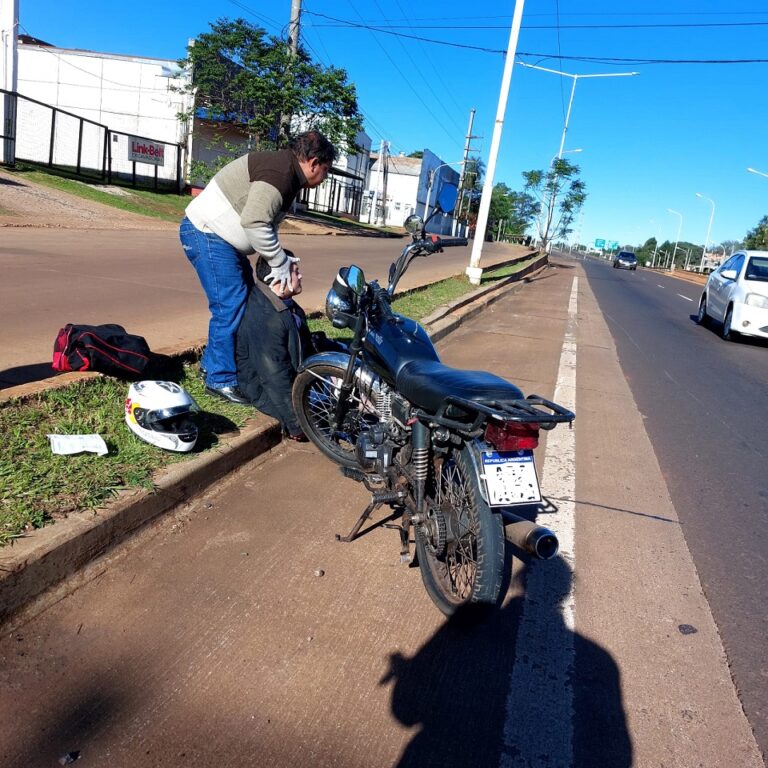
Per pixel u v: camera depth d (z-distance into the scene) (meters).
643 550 3.60
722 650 2.78
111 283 8.31
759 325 11.46
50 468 3.12
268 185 3.87
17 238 11.54
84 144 28.27
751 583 3.35
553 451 5.01
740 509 4.27
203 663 2.38
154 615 2.59
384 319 3.57
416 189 63.25
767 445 5.70
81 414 3.76
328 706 2.25
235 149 28.62
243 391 4.54
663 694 2.49
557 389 6.92
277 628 2.62
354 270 3.61
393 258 19.09
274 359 4.38
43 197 17.11
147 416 3.52
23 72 27.41
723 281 13.02
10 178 18.02
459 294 12.34
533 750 2.17
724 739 2.29
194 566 2.96
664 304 19.38
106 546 2.89
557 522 3.84
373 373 3.72
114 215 17.86
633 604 3.08
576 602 3.05
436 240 3.66
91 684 2.21
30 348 5.00
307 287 10.38
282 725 2.15
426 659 2.55
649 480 4.63
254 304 4.38
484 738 2.20
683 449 5.38
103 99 28.09
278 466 4.15
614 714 2.37
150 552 3.02
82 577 2.75
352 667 2.46
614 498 4.26
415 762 2.07
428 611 2.85
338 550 3.25
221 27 27.02
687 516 4.09
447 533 2.75
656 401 6.89
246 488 3.78
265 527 3.37
